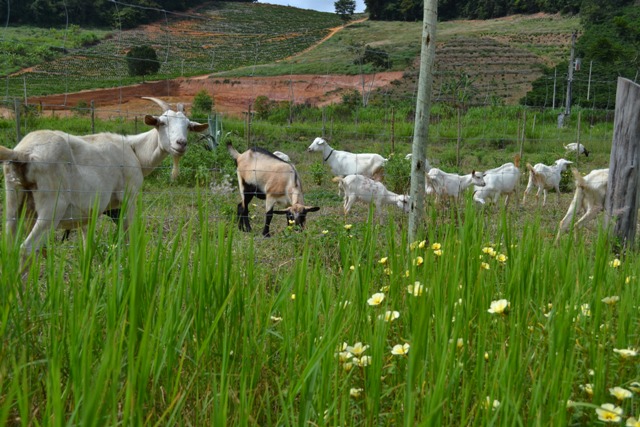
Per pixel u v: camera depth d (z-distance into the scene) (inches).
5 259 109.2
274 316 133.1
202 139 741.9
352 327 111.4
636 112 280.2
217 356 107.8
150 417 86.0
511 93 2603.3
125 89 2212.1
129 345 86.2
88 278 110.3
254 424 88.8
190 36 3816.4
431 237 143.6
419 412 89.1
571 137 1229.7
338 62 3105.3
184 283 113.7
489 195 491.8
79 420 80.5
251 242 127.2
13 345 101.5
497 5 4517.7
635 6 3346.5
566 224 353.4
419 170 233.8
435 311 108.0
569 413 93.7
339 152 637.9
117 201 262.2
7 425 88.3
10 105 1285.7
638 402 96.5
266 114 1919.3
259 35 4315.9
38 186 217.0
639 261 176.4
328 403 88.3
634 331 125.4
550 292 138.6
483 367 95.3
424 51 233.5
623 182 285.0
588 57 2320.4
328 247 243.9
